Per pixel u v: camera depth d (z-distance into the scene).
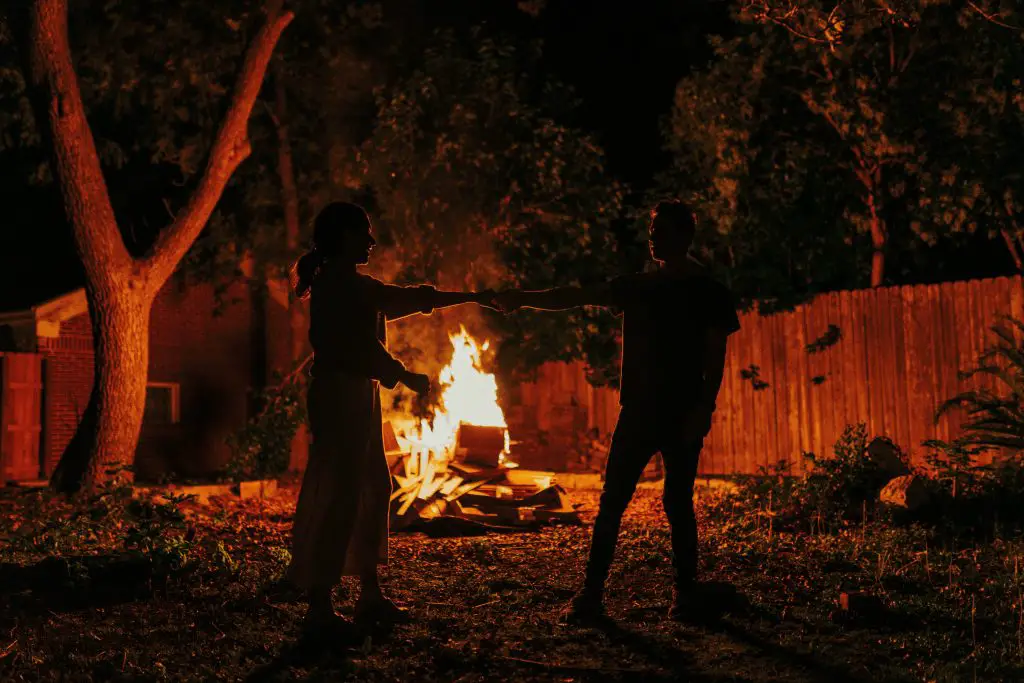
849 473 9.05
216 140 11.43
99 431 10.75
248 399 17.05
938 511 8.08
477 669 4.11
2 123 13.05
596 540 4.96
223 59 14.52
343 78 15.34
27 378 13.79
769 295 12.95
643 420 4.89
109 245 10.86
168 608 5.25
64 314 14.09
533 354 14.20
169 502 6.98
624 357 4.99
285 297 16.95
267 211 15.93
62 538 7.39
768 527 8.22
